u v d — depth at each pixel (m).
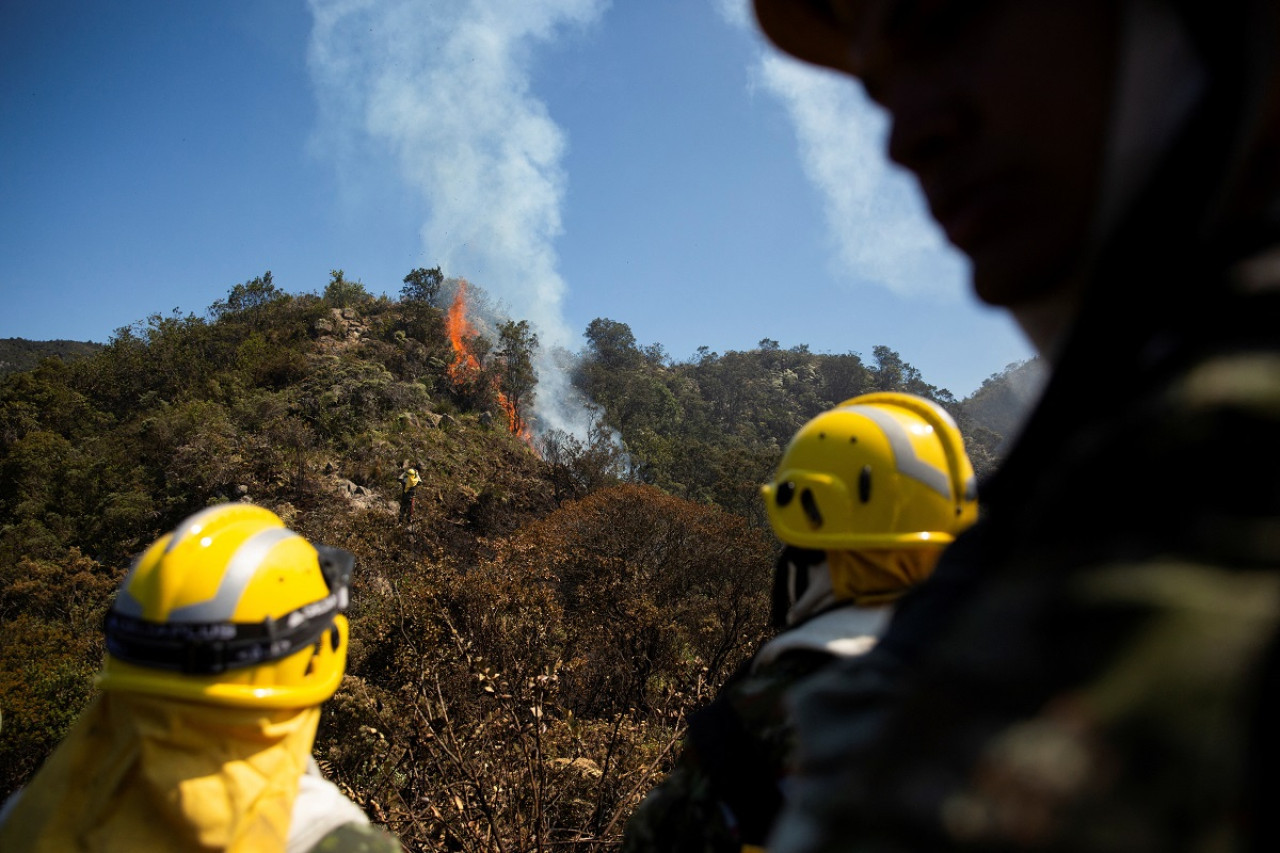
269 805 1.21
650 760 4.99
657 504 15.41
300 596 1.31
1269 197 0.29
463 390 42.22
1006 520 0.36
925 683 0.26
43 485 30.33
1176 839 0.19
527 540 13.83
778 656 1.21
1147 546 0.23
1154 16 0.32
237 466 27.83
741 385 86.00
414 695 4.90
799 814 0.34
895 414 1.44
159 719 1.17
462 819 4.18
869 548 1.33
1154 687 0.20
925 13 0.39
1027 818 0.20
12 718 10.28
